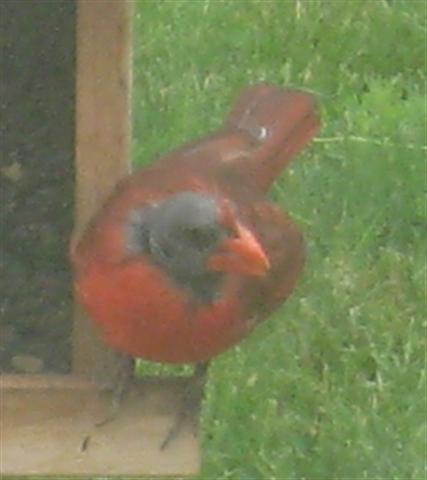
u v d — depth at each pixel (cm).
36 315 607
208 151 553
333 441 755
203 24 947
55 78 616
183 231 507
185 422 576
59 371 596
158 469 577
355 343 794
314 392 772
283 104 572
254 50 941
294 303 797
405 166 873
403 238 851
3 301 609
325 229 843
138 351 530
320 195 859
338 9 963
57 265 614
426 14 968
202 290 515
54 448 571
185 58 929
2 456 570
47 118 618
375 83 929
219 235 510
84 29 566
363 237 842
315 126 580
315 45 949
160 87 910
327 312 800
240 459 749
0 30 614
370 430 760
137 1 951
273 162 563
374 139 884
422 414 769
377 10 966
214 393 764
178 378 579
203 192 522
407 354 791
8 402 568
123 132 572
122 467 575
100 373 577
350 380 780
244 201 534
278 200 852
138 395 573
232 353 775
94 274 516
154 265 510
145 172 538
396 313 808
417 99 920
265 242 532
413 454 753
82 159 573
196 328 518
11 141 618
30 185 618
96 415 571
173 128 884
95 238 518
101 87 569
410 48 955
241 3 960
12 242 616
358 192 863
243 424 759
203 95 909
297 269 555
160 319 514
